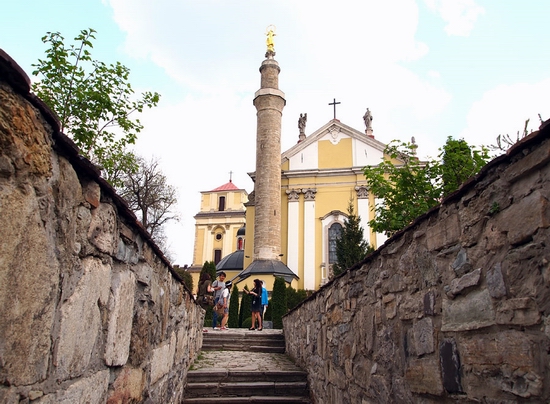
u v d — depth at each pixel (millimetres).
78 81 8578
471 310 2967
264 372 8836
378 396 4625
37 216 2131
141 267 4051
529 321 2391
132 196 30500
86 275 2750
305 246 31672
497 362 2656
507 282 2592
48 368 2309
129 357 3809
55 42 8125
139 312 4082
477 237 2939
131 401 3885
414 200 9812
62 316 2443
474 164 8977
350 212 28422
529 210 2434
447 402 3244
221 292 15719
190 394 8094
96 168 2688
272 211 30609
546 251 2299
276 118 32594
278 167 31797
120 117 9211
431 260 3590
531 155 2424
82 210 2643
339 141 33844
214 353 11914
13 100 1924
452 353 3188
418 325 3760
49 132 2207
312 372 8367
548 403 2234
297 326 10477
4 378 1919
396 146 10625
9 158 1918
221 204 64812
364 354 5160
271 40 34938
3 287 1891
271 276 27906
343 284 6215
